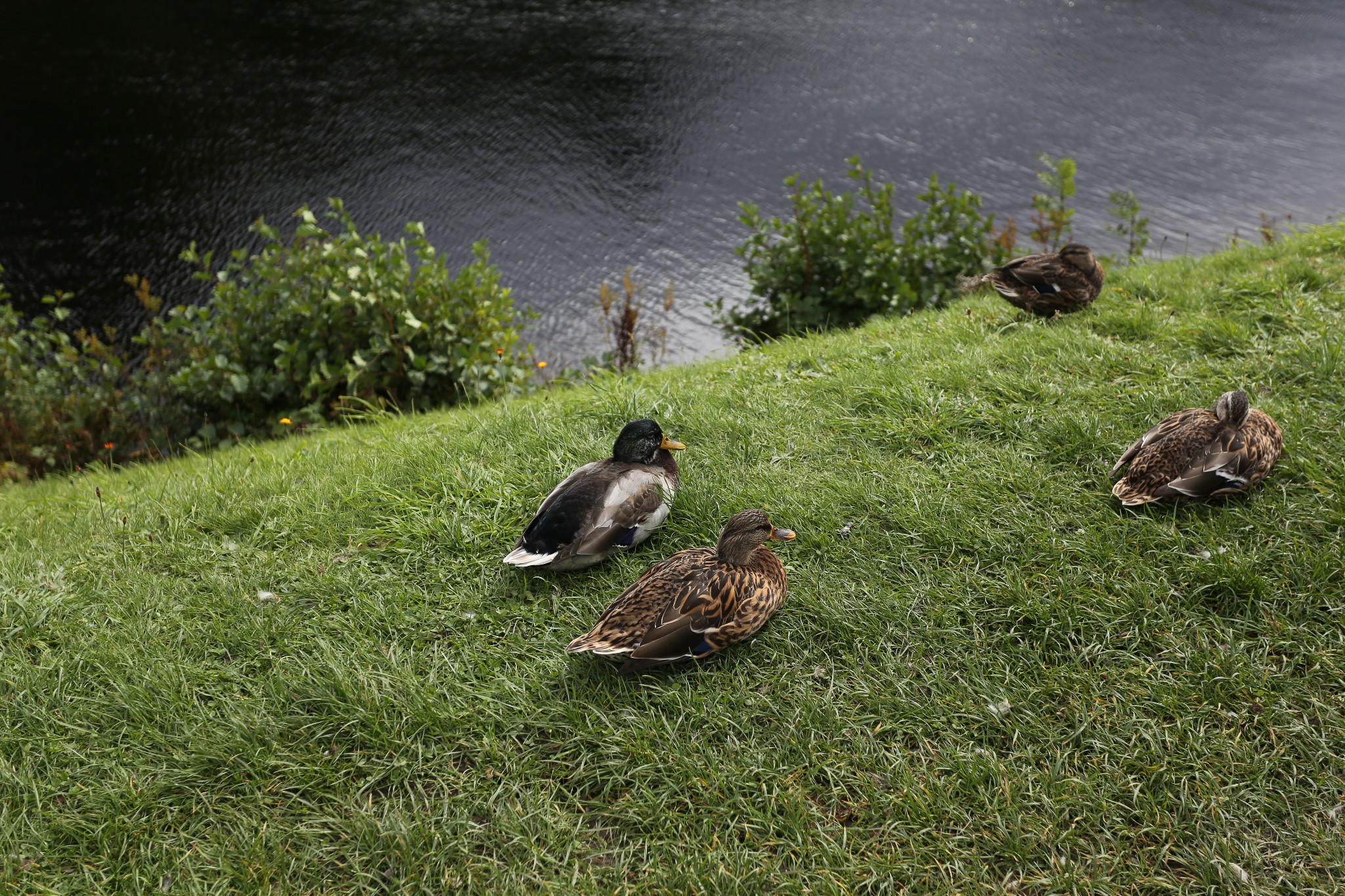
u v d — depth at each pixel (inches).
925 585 179.5
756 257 448.5
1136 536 184.2
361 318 376.8
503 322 405.7
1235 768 140.3
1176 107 859.4
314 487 230.5
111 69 959.6
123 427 405.1
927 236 430.9
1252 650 159.6
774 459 223.5
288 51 1027.9
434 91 926.4
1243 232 619.8
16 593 193.5
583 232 668.1
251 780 150.0
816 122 848.9
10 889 134.3
